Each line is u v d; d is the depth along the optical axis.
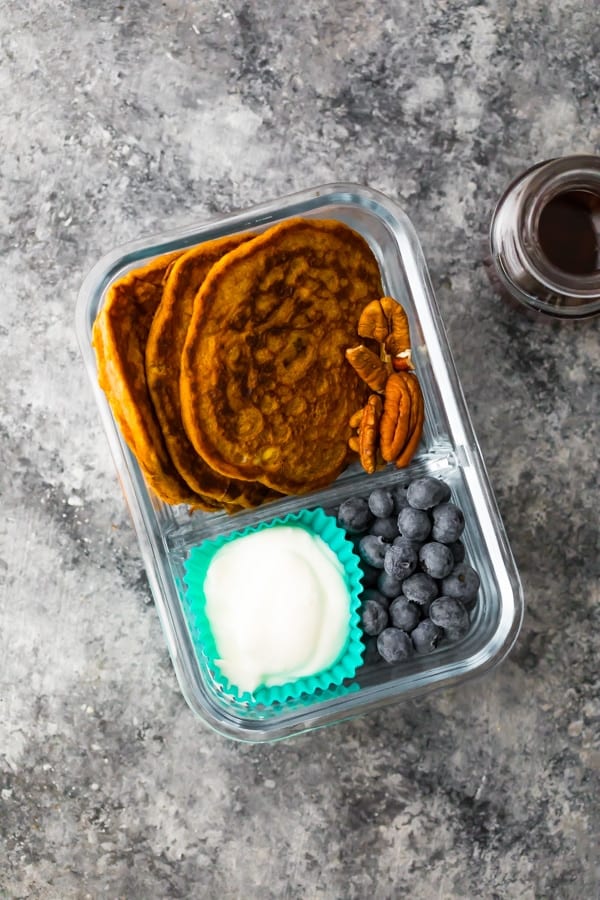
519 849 0.66
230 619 0.61
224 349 0.57
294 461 0.60
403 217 0.61
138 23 0.66
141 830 0.66
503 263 0.64
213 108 0.66
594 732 0.66
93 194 0.66
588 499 0.66
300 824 0.66
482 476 0.62
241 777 0.66
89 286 0.60
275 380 0.59
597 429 0.66
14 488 0.66
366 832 0.66
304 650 0.60
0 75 0.66
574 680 0.66
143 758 0.66
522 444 0.66
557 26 0.67
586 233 0.63
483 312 0.66
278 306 0.58
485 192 0.67
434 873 0.66
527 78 0.67
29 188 0.66
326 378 0.60
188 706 0.66
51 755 0.66
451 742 0.66
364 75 0.67
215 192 0.66
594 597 0.66
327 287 0.59
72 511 0.66
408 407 0.61
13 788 0.66
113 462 0.62
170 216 0.66
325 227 0.59
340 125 0.67
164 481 0.58
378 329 0.61
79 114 0.66
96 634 0.66
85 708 0.66
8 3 0.67
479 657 0.62
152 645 0.66
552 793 0.66
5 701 0.66
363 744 0.66
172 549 0.62
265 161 0.66
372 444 0.61
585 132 0.67
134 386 0.56
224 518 0.62
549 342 0.66
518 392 0.66
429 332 0.62
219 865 0.66
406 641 0.60
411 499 0.60
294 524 0.62
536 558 0.66
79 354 0.66
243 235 0.59
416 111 0.67
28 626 0.66
